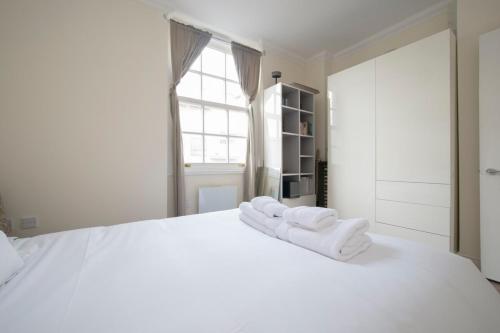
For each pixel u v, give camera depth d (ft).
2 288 2.00
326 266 2.39
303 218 3.10
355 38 9.61
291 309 1.64
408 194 6.72
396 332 1.51
